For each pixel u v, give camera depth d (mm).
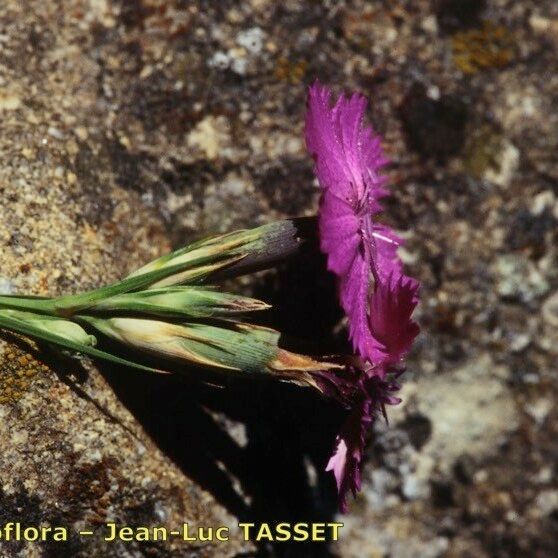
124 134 158
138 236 156
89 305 137
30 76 153
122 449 145
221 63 163
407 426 171
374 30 170
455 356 172
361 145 144
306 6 167
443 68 172
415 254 170
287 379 138
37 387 140
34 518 141
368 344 136
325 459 162
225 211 161
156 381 150
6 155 146
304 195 164
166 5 162
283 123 164
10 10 155
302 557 164
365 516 170
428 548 172
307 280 160
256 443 159
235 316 151
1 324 136
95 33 159
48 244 145
